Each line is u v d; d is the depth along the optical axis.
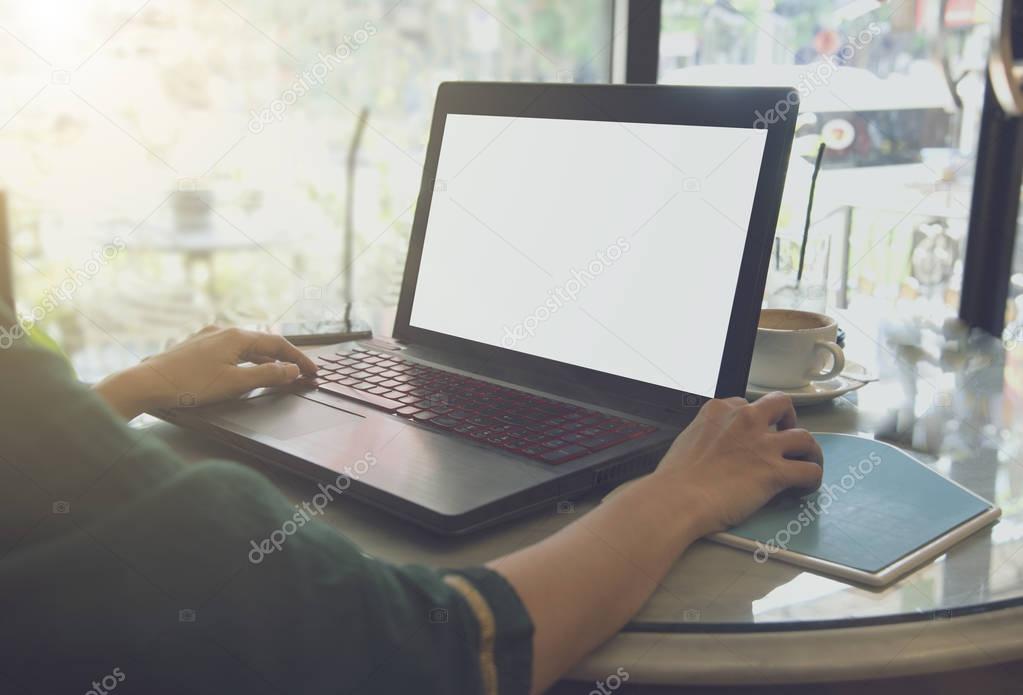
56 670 0.42
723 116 0.81
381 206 2.62
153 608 0.42
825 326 0.95
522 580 0.51
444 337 1.02
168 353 0.86
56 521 0.42
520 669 0.47
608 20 2.23
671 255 0.83
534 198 0.95
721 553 0.62
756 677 0.51
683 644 0.52
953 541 0.63
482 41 2.42
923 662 0.51
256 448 0.74
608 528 0.57
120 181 2.49
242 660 0.43
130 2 2.39
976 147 1.24
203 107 2.50
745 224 0.78
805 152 1.19
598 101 0.91
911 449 0.81
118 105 2.45
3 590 0.41
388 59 2.50
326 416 0.81
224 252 2.60
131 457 0.44
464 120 1.03
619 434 0.76
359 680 0.44
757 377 0.94
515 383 0.91
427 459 0.70
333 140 2.57
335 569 0.46
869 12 1.80
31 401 0.42
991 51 1.18
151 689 0.42
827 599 0.56
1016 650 0.53
